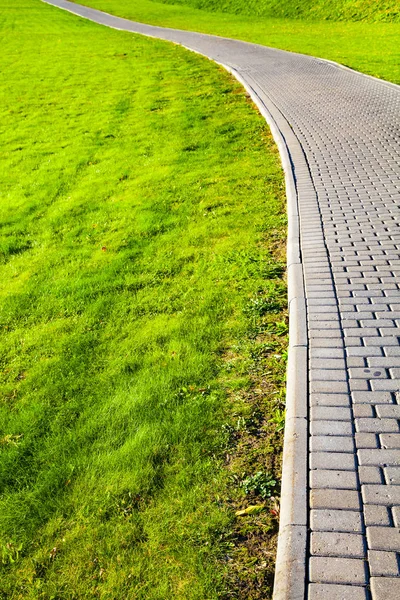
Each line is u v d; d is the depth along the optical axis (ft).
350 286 20.42
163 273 24.62
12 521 12.71
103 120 55.31
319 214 27.66
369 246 23.58
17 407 16.87
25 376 18.58
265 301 21.02
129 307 22.08
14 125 57.16
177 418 15.20
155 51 91.15
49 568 11.48
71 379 17.84
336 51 81.61
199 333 19.34
